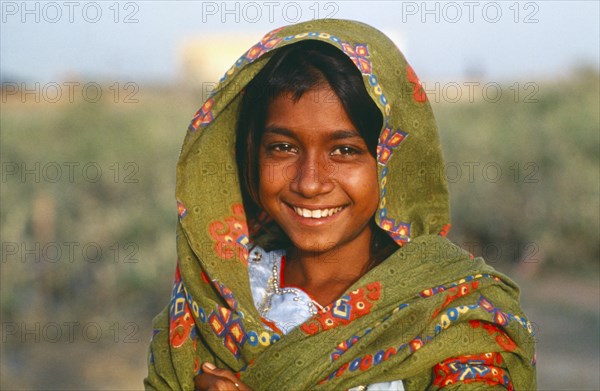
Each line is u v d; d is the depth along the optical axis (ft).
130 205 39.81
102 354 30.17
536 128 54.03
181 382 9.80
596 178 44.19
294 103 9.18
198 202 10.18
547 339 31.17
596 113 59.72
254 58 9.52
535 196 43.47
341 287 9.77
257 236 10.47
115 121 55.52
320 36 9.30
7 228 35.19
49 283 33.58
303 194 9.14
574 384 27.22
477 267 9.33
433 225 9.76
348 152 9.27
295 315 9.60
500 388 9.00
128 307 33.99
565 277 39.50
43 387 27.27
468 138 52.80
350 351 8.98
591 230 41.45
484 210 43.75
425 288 9.14
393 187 9.53
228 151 10.32
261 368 9.21
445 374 9.00
